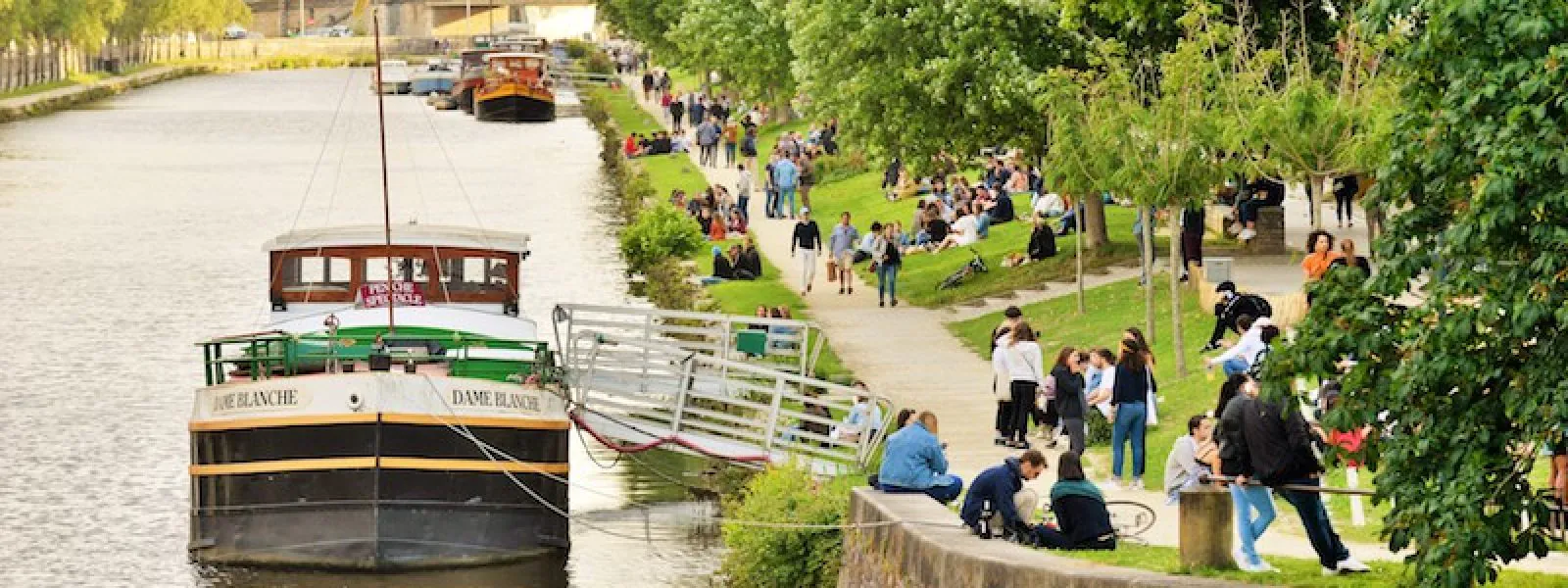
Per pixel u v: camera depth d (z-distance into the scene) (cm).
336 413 3350
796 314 5606
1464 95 2042
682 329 4219
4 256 7825
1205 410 3716
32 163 12381
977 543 2433
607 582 3309
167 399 4950
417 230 4231
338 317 4025
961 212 6812
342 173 11469
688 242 7062
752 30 10375
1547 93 1986
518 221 8925
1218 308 4256
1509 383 2058
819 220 8050
